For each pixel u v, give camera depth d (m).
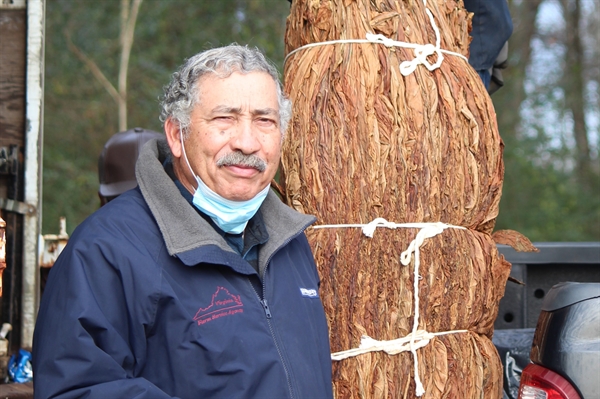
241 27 9.97
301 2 2.60
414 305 2.42
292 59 2.63
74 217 9.24
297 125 2.50
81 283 1.87
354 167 2.42
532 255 3.70
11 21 3.21
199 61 2.08
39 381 1.83
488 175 2.58
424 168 2.43
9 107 3.21
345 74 2.46
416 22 2.51
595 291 2.20
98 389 1.80
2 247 2.18
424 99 2.45
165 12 9.97
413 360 2.42
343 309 2.41
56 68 9.80
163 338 1.91
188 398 1.89
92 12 9.92
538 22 13.28
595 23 13.21
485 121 2.57
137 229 1.99
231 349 1.91
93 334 1.86
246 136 2.04
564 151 10.99
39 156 3.23
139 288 1.91
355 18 2.49
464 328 2.53
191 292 1.96
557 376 2.19
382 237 2.41
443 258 2.46
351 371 2.40
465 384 2.49
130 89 9.96
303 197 2.47
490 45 2.99
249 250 2.15
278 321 2.05
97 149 9.74
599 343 2.14
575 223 10.53
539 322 2.34
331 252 2.42
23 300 3.19
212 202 2.09
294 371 2.00
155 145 2.17
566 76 12.48
